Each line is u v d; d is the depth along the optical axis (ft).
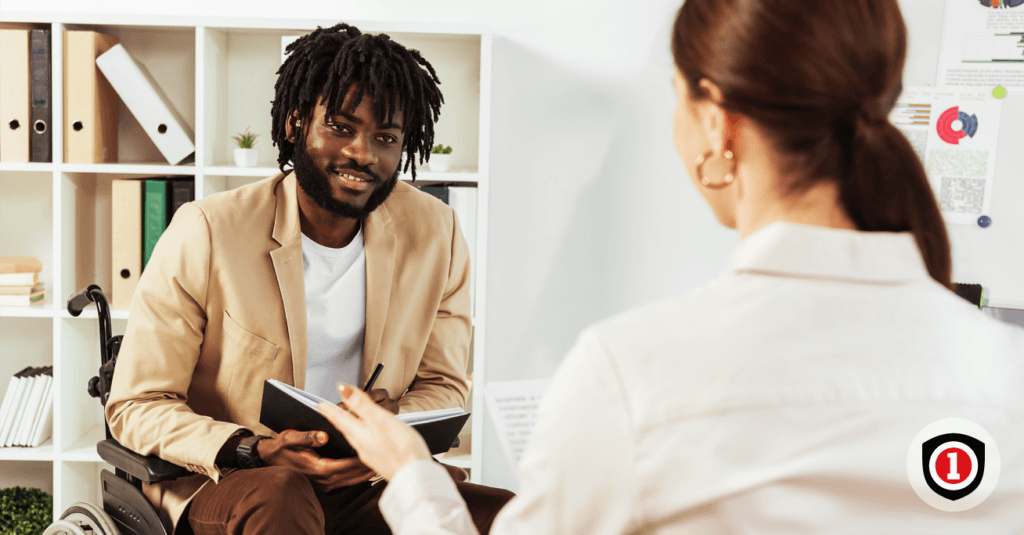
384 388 4.85
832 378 1.59
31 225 7.68
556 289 8.09
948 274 1.84
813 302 1.66
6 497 7.30
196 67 6.79
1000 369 1.72
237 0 7.54
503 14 7.77
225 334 4.48
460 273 5.36
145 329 4.39
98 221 7.55
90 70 6.71
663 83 7.87
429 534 2.13
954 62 7.50
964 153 7.57
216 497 3.90
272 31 7.14
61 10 7.41
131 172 6.82
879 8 1.71
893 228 1.79
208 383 4.63
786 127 1.73
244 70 7.55
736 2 1.75
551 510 1.65
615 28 7.82
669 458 1.54
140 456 4.20
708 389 1.57
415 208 5.14
